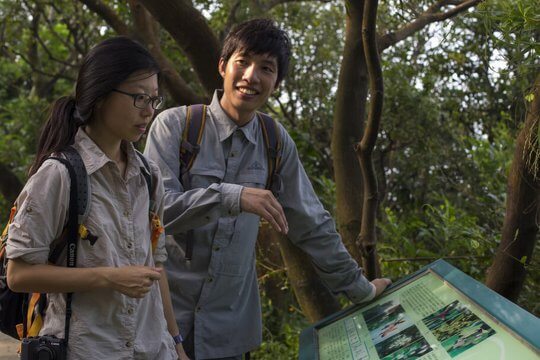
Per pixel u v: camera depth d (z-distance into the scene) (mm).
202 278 2564
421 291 2240
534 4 2064
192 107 2611
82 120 1812
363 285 2562
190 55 3596
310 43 6258
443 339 1738
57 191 1759
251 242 2613
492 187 4172
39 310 1842
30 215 1727
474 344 1596
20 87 11234
